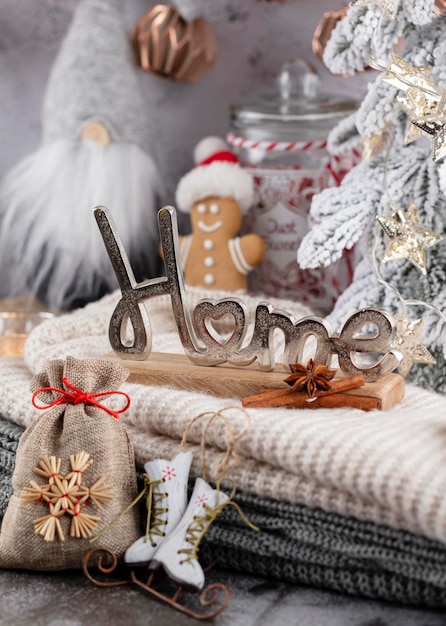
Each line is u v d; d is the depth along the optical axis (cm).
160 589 68
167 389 77
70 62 113
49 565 69
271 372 78
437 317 86
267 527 69
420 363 89
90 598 66
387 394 74
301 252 85
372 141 88
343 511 65
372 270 93
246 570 70
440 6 84
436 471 62
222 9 123
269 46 122
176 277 78
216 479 70
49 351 87
